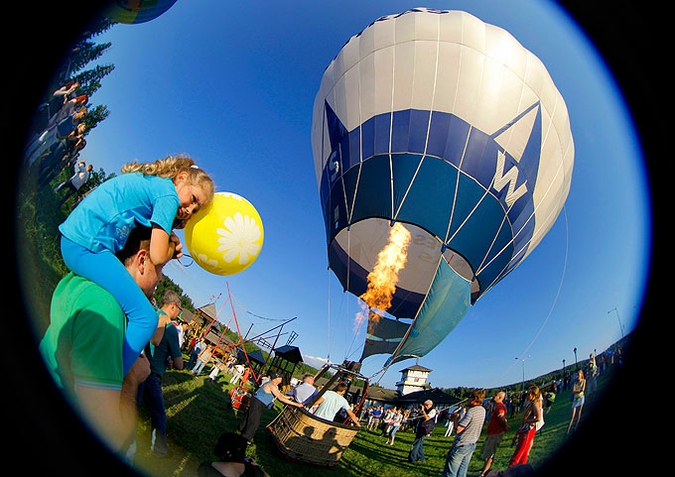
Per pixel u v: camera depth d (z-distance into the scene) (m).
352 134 9.52
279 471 4.27
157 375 3.14
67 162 5.58
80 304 1.62
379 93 9.21
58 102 5.10
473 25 9.06
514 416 7.62
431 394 17.67
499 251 9.30
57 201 5.16
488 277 9.58
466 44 8.91
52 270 2.66
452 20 9.09
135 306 1.76
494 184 8.77
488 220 8.83
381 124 9.02
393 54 9.17
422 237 13.78
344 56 10.12
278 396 4.76
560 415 6.41
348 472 5.23
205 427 4.44
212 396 7.19
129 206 1.86
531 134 9.08
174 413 4.50
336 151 9.91
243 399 6.50
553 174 9.66
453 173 8.54
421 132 8.70
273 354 17.67
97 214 1.78
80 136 5.71
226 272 2.42
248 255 2.41
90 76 5.71
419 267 14.04
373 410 12.88
